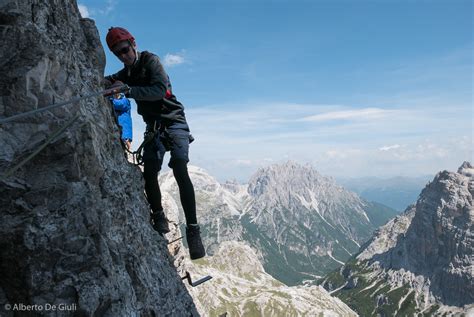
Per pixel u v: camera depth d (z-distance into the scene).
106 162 2.02
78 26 2.21
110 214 1.91
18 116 1.43
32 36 1.61
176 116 2.52
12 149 1.53
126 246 2.04
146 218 2.50
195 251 2.53
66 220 1.55
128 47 2.34
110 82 2.50
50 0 1.88
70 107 1.70
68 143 1.60
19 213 1.48
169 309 2.33
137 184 2.46
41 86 1.62
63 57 1.82
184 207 2.52
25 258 1.45
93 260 1.58
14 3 1.61
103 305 1.59
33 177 1.53
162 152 2.54
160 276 2.39
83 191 1.63
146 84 2.39
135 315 1.82
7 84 1.55
